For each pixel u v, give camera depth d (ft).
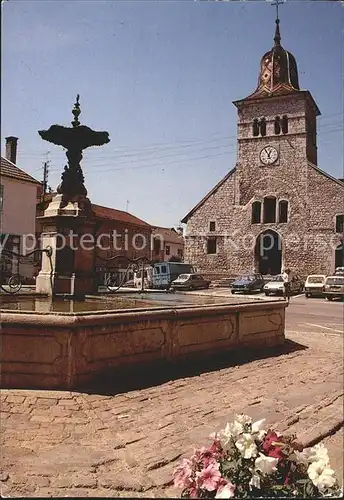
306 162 123.24
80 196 30.12
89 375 17.88
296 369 23.67
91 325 17.69
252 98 128.67
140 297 34.27
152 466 11.60
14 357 17.20
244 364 23.91
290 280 101.91
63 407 15.39
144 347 20.12
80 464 11.60
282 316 30.07
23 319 17.01
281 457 8.57
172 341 21.47
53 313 17.40
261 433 8.96
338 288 80.59
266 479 8.33
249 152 129.49
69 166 30.35
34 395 16.26
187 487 8.34
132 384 18.58
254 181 128.16
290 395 18.80
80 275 29.48
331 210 119.14
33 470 11.16
